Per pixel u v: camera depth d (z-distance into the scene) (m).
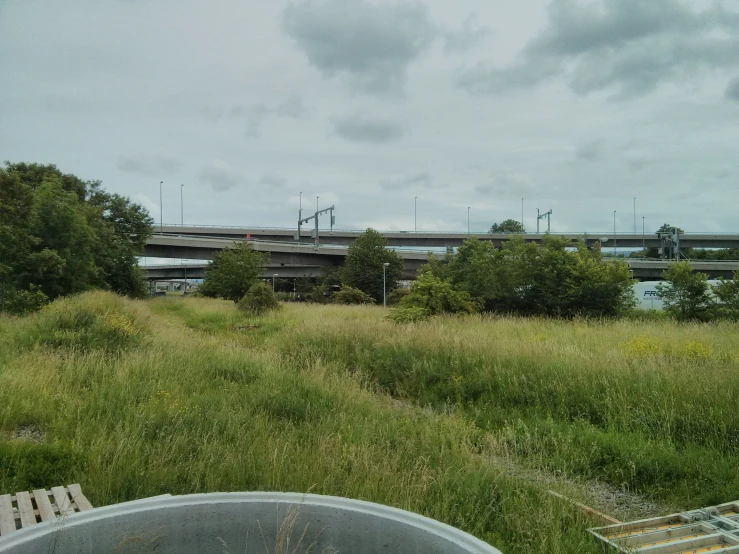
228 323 23.16
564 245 24.95
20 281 23.75
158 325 20.14
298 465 5.38
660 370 8.98
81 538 2.50
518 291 24.14
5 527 3.74
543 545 4.04
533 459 6.32
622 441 6.71
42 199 26.48
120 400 7.81
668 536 4.25
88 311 14.09
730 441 6.63
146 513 2.64
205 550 2.69
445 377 10.38
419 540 2.48
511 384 9.44
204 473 5.24
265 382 9.46
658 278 62.69
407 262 74.56
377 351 12.23
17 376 8.52
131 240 44.47
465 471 5.68
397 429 7.16
